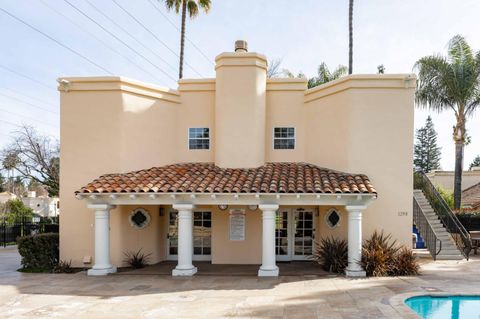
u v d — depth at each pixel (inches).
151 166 622.2
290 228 641.6
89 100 594.2
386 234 560.1
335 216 584.4
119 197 534.9
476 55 871.7
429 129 2568.9
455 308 373.4
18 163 1342.3
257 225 626.2
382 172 564.7
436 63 877.8
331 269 527.5
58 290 443.8
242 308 362.6
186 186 528.1
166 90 645.3
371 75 569.6
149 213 610.5
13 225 1079.6
